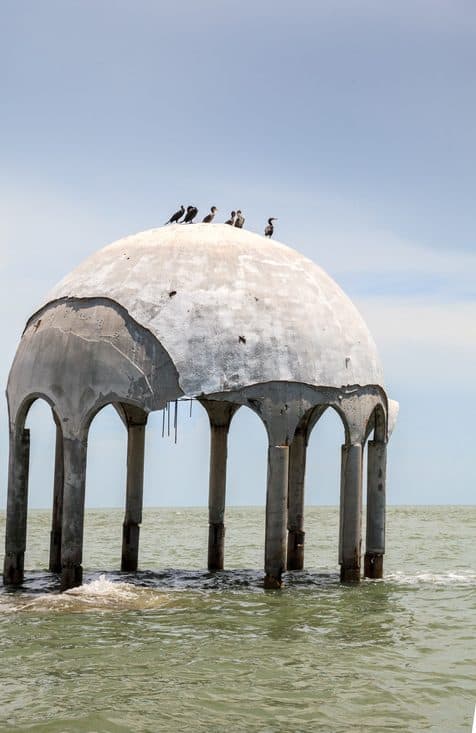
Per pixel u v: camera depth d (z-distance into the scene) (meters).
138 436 26.70
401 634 18.36
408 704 13.85
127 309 21.64
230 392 21.44
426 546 39.25
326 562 31.00
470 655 16.77
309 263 24.28
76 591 21.83
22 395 22.66
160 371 21.33
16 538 23.31
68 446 21.67
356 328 23.61
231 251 22.89
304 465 27.27
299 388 21.97
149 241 23.20
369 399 23.45
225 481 27.36
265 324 21.95
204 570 27.19
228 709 13.48
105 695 14.02
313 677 15.14
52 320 22.50
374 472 24.97
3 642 17.17
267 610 20.41
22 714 13.18
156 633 17.98
